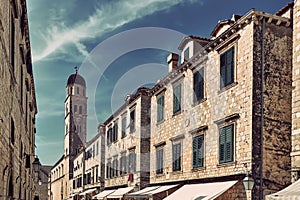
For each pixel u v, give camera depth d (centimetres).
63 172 5459
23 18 1477
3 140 816
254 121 1294
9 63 898
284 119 1332
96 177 3023
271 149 1297
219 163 1477
